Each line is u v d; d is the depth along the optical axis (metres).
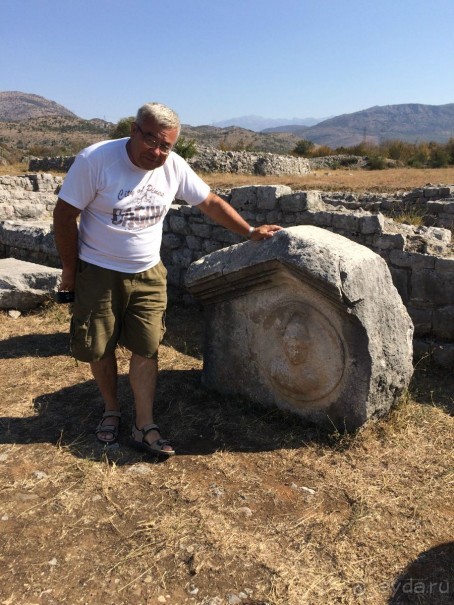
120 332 3.36
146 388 3.39
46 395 4.12
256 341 3.82
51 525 2.69
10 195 14.16
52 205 14.48
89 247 3.10
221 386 4.12
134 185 2.97
